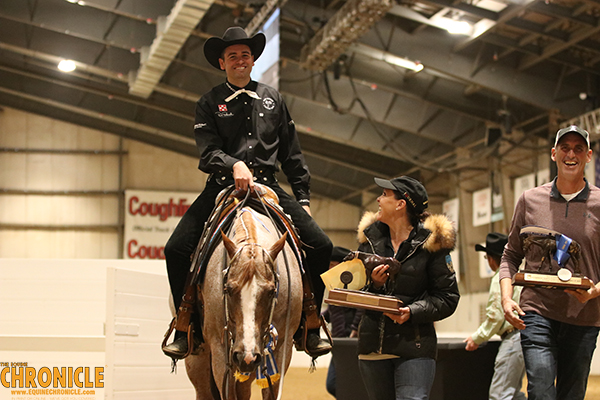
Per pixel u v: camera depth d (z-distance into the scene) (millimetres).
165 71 19281
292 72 16062
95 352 5438
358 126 19047
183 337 3783
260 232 3418
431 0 13102
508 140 17375
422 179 21469
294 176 4211
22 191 26188
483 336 5160
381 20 14758
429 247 3791
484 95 17125
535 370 3621
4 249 25844
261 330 3010
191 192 27000
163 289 5270
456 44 15133
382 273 3758
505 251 4066
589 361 3711
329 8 15453
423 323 3799
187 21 14906
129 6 15969
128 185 26766
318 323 3855
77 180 26562
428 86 16859
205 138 3922
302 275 3713
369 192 27109
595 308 3678
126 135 26906
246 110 3945
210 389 4105
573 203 3789
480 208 19531
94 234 26406
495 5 13242
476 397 5465
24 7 17047
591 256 3736
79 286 6559
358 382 5539
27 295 6535
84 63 19688
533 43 14648
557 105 15539
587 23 12875
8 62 23047
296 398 7840
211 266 3438
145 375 4977
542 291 3758
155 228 26516
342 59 15945
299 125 18734
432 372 3787
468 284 20109
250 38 3953
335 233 27703
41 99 24453
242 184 3617
